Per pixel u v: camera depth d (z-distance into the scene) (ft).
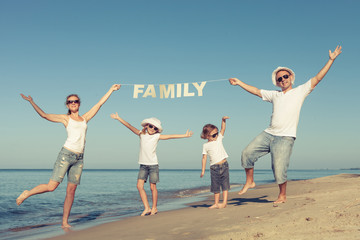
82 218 18.26
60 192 39.58
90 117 15.47
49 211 22.68
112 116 17.25
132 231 11.69
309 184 27.99
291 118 14.57
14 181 79.41
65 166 13.91
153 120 16.74
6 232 14.57
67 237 11.66
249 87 16.44
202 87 17.26
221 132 17.08
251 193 25.30
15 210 23.02
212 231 10.05
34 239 11.69
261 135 15.42
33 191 13.38
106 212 20.84
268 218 11.19
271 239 8.04
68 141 14.15
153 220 14.05
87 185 59.72
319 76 14.25
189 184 60.08
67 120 14.48
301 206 13.34
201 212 15.17
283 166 14.49
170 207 21.26
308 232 8.36
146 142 16.81
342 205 12.13
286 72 15.08
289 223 9.71
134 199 29.96
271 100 15.51
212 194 32.53
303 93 14.64
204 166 17.03
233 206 16.66
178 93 17.51
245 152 15.61
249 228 9.74
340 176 38.91
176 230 10.96
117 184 64.03
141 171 16.87
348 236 7.50
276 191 24.57
